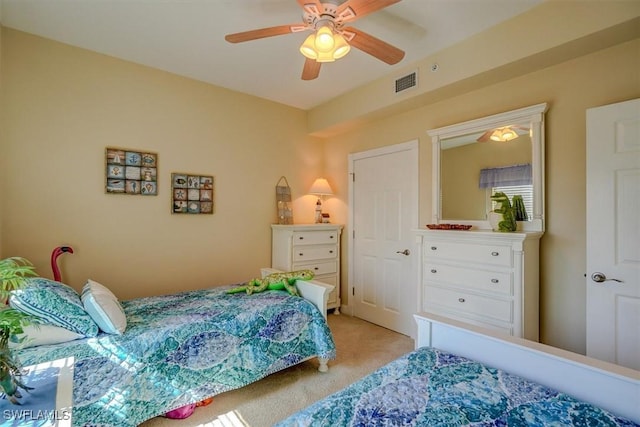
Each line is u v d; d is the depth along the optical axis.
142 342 1.75
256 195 3.72
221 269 3.45
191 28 2.35
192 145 3.24
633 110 1.85
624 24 1.79
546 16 2.06
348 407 1.07
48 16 2.20
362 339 3.18
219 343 2.00
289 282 2.72
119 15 2.19
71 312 1.68
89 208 2.67
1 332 1.07
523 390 1.16
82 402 1.52
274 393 2.17
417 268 3.02
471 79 2.52
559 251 2.26
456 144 2.88
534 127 2.34
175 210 3.12
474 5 2.08
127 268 2.86
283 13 2.18
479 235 2.36
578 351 2.16
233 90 3.52
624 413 1.07
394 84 3.05
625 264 1.87
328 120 3.86
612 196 1.91
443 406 1.07
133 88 2.88
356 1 1.57
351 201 4.00
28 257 2.42
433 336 1.64
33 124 2.43
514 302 2.17
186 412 1.89
